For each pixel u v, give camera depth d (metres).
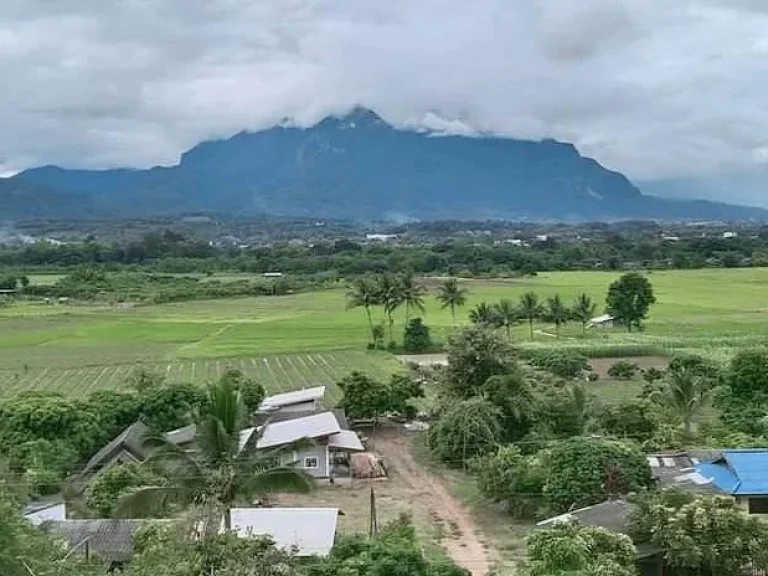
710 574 37.16
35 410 58.12
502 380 64.88
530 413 63.25
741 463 48.12
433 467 62.00
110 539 40.16
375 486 57.62
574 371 90.62
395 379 75.50
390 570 34.28
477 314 119.69
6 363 102.38
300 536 41.03
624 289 128.50
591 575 31.28
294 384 90.06
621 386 86.31
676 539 36.44
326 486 57.72
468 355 68.56
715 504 37.66
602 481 47.62
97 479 49.53
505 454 52.88
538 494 50.38
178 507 39.78
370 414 72.94
